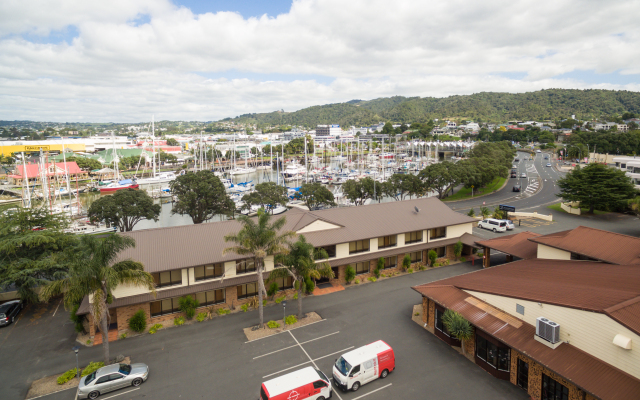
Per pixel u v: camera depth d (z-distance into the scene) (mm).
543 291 28062
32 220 44062
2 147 196250
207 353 30828
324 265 35531
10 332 35188
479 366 28875
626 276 28422
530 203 88188
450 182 96250
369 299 40656
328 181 135250
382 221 48719
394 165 166250
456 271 48219
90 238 28312
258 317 36969
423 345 31844
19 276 37500
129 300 33938
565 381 22578
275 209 90250
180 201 73125
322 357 30109
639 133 173625
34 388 27000
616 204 71000
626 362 21016
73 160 170125
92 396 25594
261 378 27516
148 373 28062
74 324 36562
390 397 25312
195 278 37156
